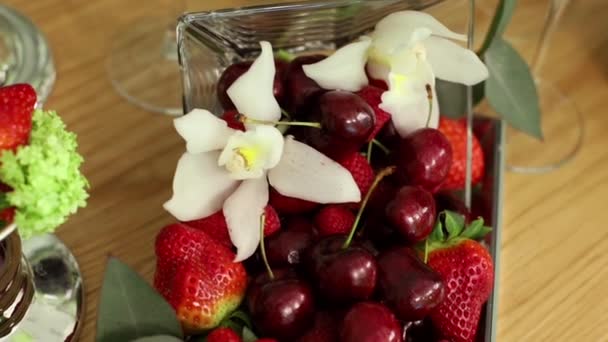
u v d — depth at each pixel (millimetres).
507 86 626
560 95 691
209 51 572
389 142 568
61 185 468
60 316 562
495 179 628
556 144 666
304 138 542
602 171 652
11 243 528
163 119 662
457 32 580
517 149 664
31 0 720
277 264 538
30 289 559
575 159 658
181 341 510
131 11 724
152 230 613
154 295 520
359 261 510
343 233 537
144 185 631
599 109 685
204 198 535
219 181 536
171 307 519
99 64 689
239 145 522
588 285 601
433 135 553
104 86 677
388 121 561
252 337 516
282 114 550
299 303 511
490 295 572
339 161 548
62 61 688
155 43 703
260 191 533
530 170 651
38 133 471
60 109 664
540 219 628
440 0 578
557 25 727
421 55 546
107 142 649
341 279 509
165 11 724
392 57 546
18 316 549
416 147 549
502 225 625
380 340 499
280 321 510
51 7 718
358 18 583
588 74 703
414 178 551
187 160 536
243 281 537
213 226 543
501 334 581
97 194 626
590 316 589
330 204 551
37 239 590
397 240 538
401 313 518
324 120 526
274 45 593
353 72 548
